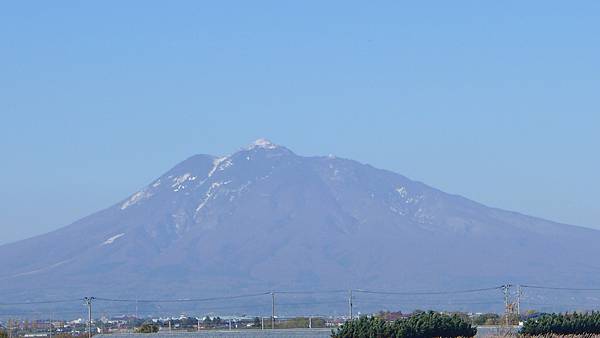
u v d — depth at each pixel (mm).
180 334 127500
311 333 122250
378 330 92438
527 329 100500
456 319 96250
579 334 99188
